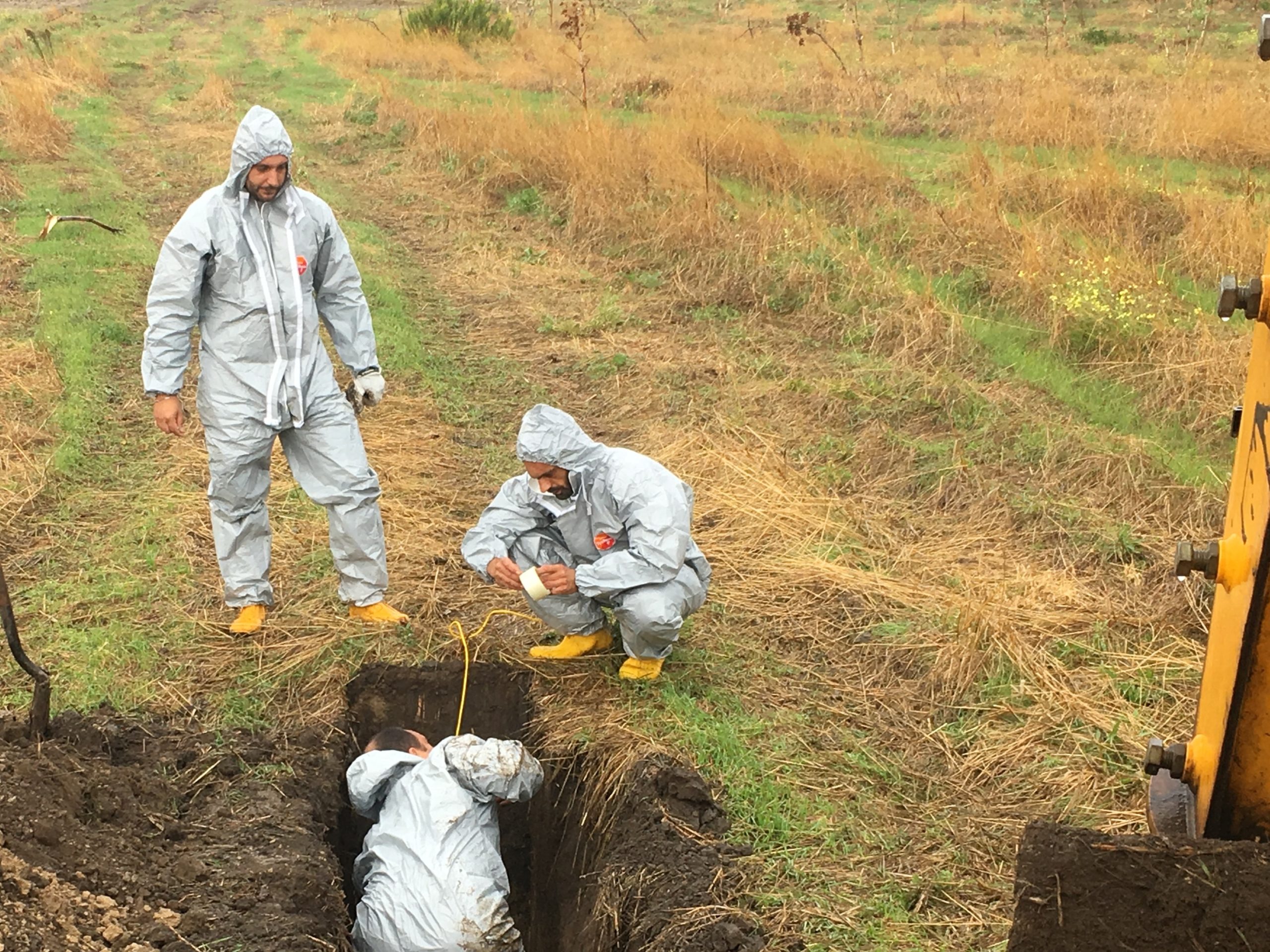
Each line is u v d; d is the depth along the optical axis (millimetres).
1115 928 2754
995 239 9531
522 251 11031
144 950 3254
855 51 22062
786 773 4305
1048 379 7555
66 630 4945
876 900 3711
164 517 5906
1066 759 4352
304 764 4359
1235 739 2811
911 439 6887
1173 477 6230
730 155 12203
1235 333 7730
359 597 5035
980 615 4984
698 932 3592
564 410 7727
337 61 24797
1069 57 19812
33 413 7082
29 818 3459
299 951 3432
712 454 6766
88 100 20047
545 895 4730
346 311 4785
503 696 4934
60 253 10469
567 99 18188
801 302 9109
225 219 4391
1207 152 13078
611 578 4500
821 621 5258
